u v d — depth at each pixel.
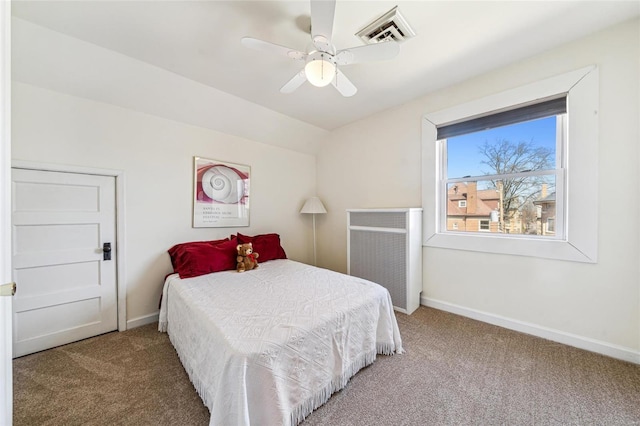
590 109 1.81
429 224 2.71
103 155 2.23
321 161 4.00
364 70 2.21
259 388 1.15
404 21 1.62
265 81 2.38
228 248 2.70
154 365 1.77
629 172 1.69
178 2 1.46
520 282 2.17
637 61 1.65
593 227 1.82
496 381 1.56
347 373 1.57
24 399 1.44
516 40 1.84
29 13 1.54
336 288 2.00
